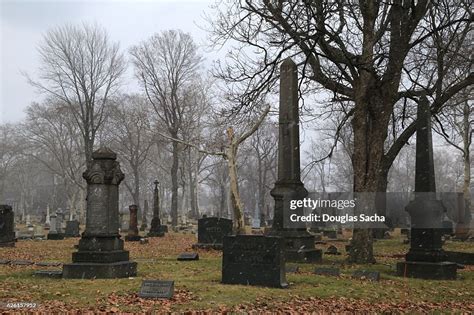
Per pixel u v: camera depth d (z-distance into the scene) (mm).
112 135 65562
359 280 12930
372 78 16719
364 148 17172
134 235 31109
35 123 67062
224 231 23641
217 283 11828
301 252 17016
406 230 34156
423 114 14383
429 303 10578
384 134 17016
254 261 11648
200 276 13078
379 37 17688
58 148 73375
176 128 50219
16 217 76500
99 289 10766
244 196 100188
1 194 83625
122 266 12859
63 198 84125
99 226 13055
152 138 56438
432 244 13898
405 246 25375
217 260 17531
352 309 9688
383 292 11422
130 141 60219
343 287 11797
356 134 17297
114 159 13641
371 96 16938
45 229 46281
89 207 13133
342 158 81438
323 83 19328
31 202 94375
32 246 25281
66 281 11930
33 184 92438
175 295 10242
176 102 50562
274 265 11469
